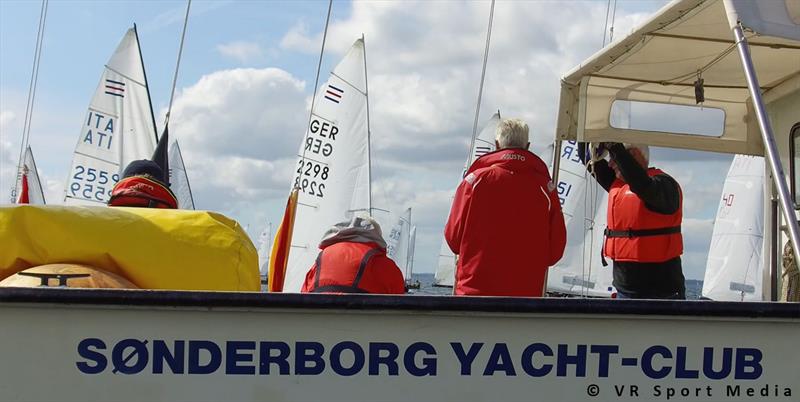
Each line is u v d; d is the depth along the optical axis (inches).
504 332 132.5
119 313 129.6
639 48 195.2
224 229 155.1
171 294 129.1
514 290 176.1
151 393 130.1
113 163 797.2
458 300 131.6
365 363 131.6
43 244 145.4
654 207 210.4
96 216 149.0
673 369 134.1
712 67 208.8
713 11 169.0
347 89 818.8
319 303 130.3
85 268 141.9
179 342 130.1
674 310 133.0
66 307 129.0
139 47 807.1
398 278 175.8
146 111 805.9
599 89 223.0
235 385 130.7
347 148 820.6
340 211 816.9
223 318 130.2
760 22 145.3
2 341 129.1
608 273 917.2
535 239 178.2
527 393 133.0
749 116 234.1
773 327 134.4
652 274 214.5
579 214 928.3
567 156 923.4
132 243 147.3
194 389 130.4
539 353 132.9
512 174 179.2
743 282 848.3
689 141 230.2
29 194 881.5
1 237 144.6
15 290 127.8
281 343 130.9
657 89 227.1
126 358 129.8
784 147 227.6
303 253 803.4
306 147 805.2
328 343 131.3
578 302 132.3
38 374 129.3
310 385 131.3
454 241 183.2
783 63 205.9
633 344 133.7
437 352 132.0
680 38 187.5
